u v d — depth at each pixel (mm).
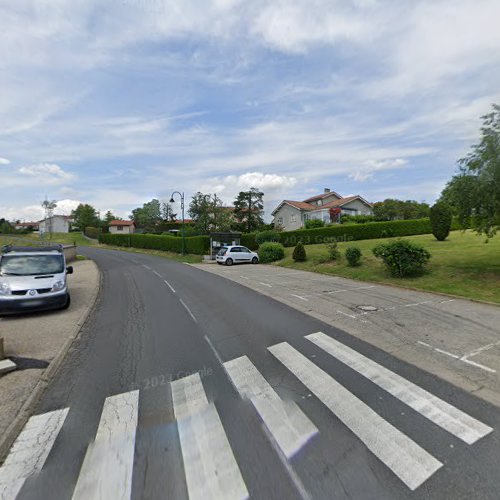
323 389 3934
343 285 11875
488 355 4879
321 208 45062
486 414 3332
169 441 2998
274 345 5555
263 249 24422
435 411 3400
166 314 7996
